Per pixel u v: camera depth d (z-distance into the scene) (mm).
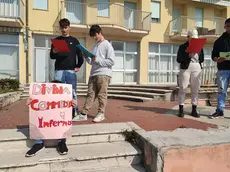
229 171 3295
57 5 13133
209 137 3455
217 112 4855
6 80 9398
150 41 15773
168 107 6512
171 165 2979
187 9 16984
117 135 3723
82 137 3561
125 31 14016
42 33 12891
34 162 2916
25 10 12383
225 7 18328
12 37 12305
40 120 3227
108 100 8664
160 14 16094
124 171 3113
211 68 9219
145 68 15617
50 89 3289
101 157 3166
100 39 4328
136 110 5945
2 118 4773
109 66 4281
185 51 4711
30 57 12625
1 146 3271
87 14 13523
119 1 14812
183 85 4883
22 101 8250
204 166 3156
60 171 2994
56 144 3447
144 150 3312
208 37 16266
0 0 11336
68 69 4086
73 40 4191
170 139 3305
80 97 9648
